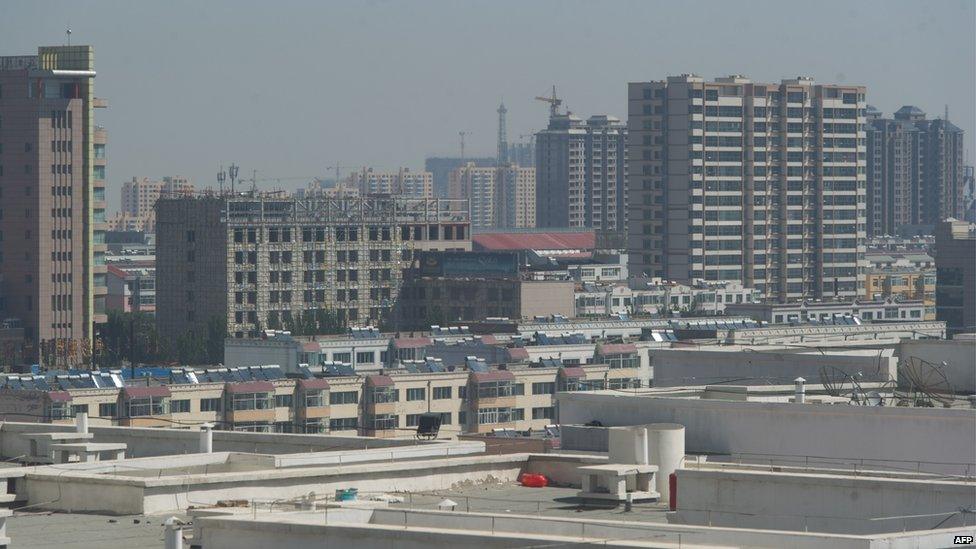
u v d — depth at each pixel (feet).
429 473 414.41
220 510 334.24
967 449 453.99
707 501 365.81
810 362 594.65
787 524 358.43
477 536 284.61
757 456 476.95
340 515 315.58
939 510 345.72
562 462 425.69
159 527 357.20
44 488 384.88
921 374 585.63
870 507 351.25
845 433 467.52
